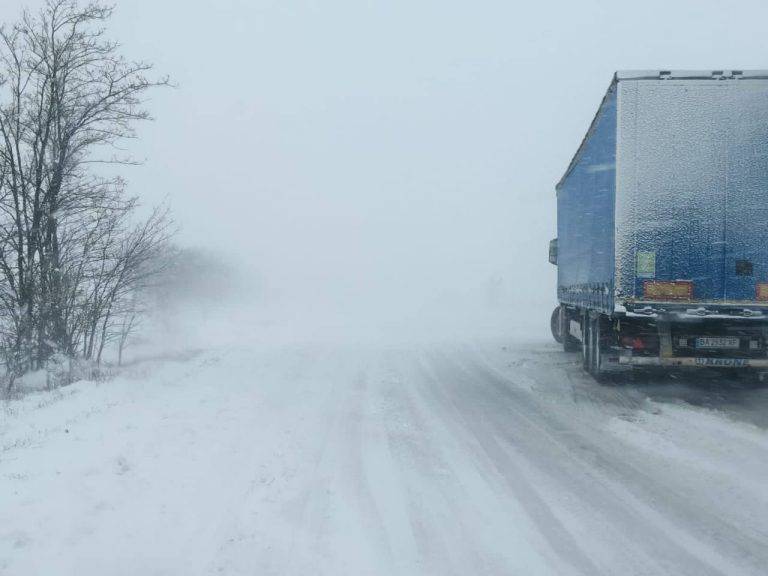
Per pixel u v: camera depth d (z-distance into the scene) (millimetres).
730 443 8016
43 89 14883
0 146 14555
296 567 4887
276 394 11711
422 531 5535
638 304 10906
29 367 14414
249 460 7484
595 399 11188
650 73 10812
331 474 7059
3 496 5871
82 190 15242
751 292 10750
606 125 11695
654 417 9609
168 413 9570
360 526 5648
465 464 7414
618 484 6641
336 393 11953
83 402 10625
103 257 15414
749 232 10758
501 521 5727
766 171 10742
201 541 5320
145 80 15422
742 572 4723
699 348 11539
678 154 10844
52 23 14750
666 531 5453
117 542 5215
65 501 5828
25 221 14680
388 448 8117
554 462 7449
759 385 12484
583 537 5367
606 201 11617
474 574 4758
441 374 14383
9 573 4637
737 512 5832
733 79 10742
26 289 14461
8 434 8625
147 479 6578
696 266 10836
